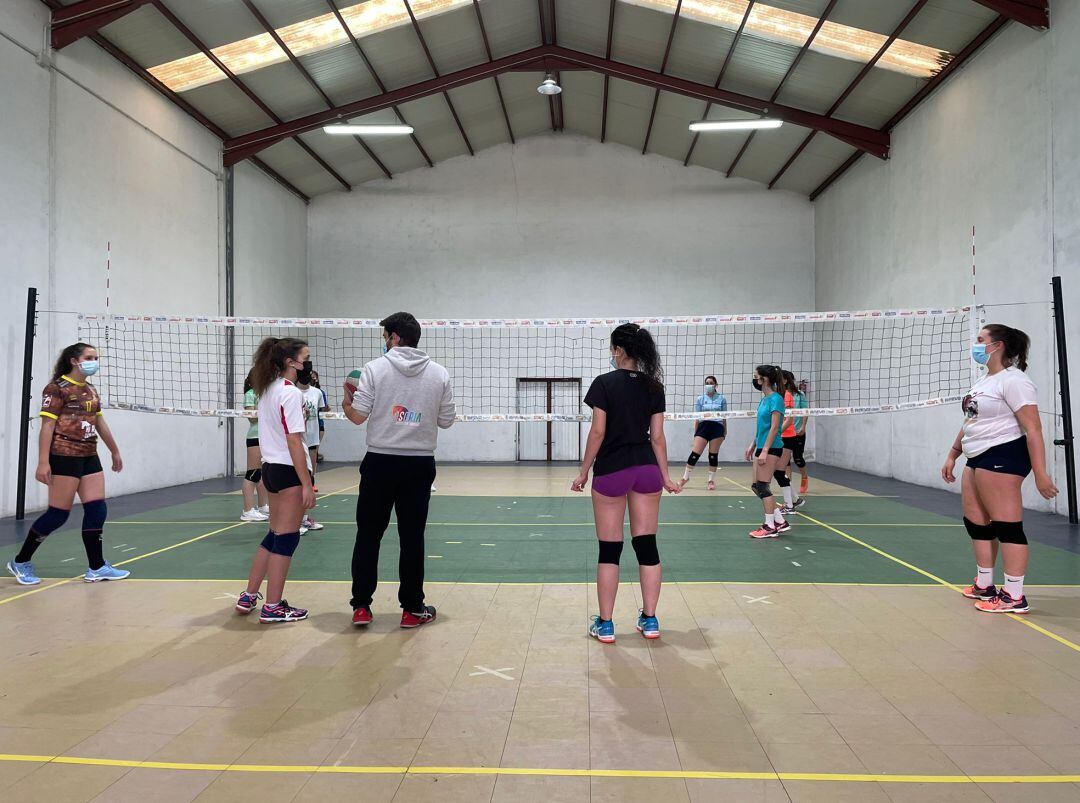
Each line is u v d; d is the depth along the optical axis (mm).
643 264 15555
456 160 15797
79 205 8391
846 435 13445
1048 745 2197
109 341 8883
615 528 3232
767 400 5859
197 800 1882
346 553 5219
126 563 4832
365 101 12133
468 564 4832
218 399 11648
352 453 15633
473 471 12906
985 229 8727
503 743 2205
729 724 2344
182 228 10719
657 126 14062
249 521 6719
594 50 11992
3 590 4113
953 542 5621
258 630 3359
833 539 5770
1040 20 7488
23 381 7062
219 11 9031
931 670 2840
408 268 15773
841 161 13328
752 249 15398
